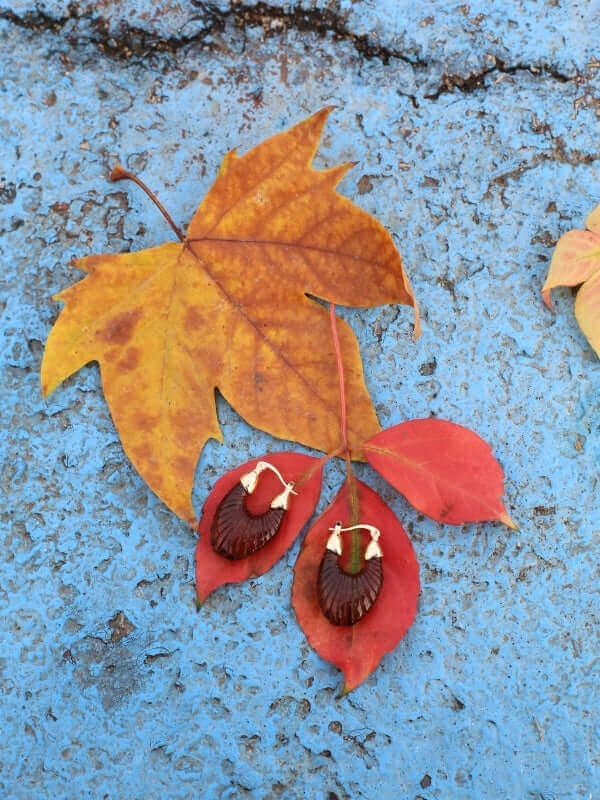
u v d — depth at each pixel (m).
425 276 0.32
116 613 0.30
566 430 0.31
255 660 0.30
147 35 0.33
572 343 0.32
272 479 0.29
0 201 0.32
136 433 0.29
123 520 0.31
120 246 0.32
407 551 0.29
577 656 0.30
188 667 0.30
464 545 0.31
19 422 0.31
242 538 0.28
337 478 0.30
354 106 0.33
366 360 0.31
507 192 0.32
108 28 0.32
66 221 0.32
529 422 0.31
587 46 0.33
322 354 0.29
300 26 0.33
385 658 0.30
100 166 0.32
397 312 0.32
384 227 0.29
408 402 0.31
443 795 0.30
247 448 0.31
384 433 0.29
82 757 0.30
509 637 0.30
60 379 0.29
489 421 0.31
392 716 0.30
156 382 0.29
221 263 0.29
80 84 0.32
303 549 0.29
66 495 0.31
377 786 0.30
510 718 0.30
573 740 0.30
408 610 0.28
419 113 0.33
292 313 0.29
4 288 0.31
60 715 0.30
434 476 0.29
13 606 0.30
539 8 0.33
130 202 0.32
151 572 0.30
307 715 0.30
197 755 0.30
